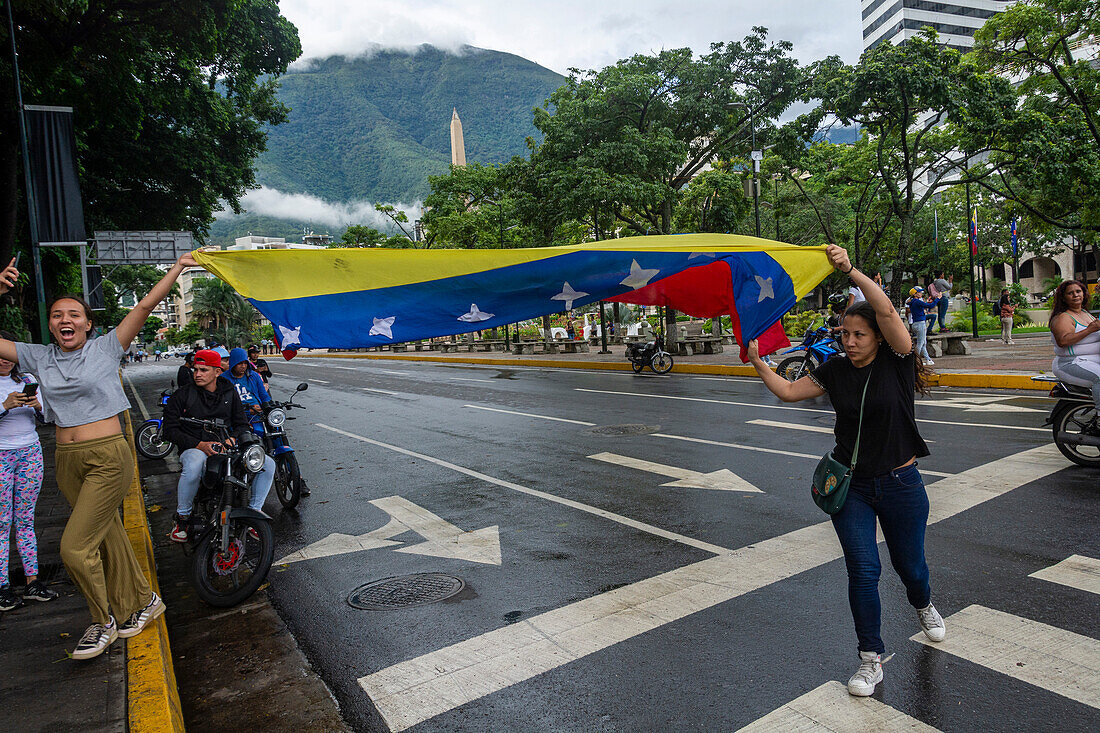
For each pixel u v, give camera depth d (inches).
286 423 581.9
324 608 196.7
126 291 2252.7
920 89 661.9
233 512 208.1
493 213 1378.0
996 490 253.6
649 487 295.1
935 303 679.7
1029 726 121.3
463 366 1186.6
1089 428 272.4
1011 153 767.7
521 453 389.1
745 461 327.3
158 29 631.8
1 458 184.4
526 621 176.9
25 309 1047.6
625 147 839.7
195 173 1003.3
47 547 238.4
